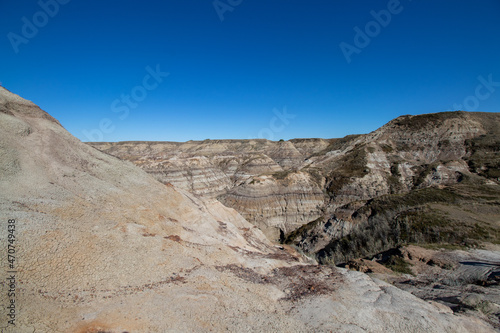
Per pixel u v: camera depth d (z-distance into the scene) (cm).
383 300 1225
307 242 4941
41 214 1077
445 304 1428
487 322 1196
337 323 991
